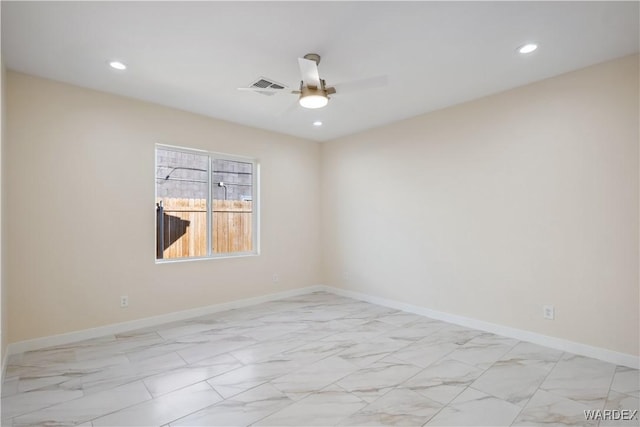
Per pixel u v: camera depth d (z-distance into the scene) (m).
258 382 2.52
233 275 4.59
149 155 3.81
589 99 2.92
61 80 3.21
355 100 3.74
